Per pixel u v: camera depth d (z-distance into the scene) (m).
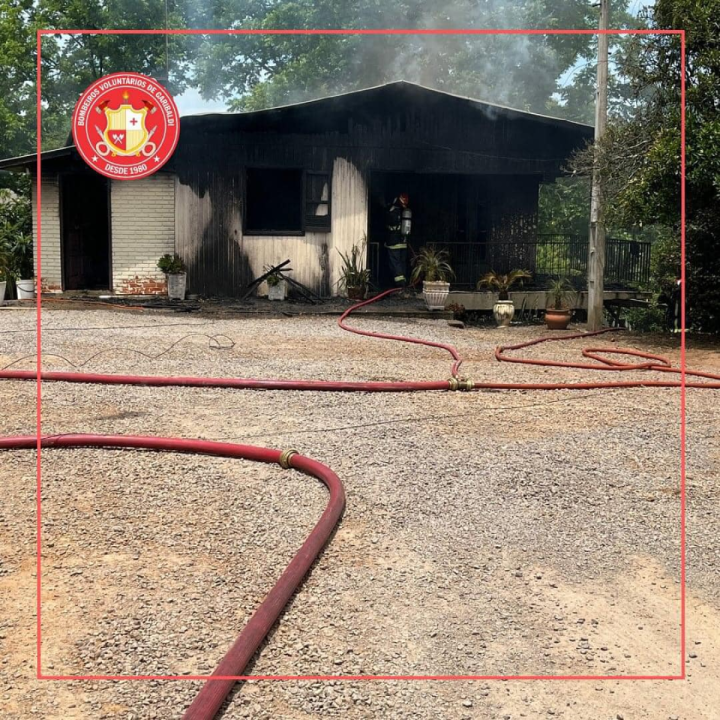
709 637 3.48
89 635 3.32
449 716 2.89
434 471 5.54
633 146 12.60
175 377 8.13
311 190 16.48
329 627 3.44
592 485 5.40
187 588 3.75
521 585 3.90
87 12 28.83
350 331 12.74
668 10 12.31
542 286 17.62
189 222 16.33
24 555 4.05
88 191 18.22
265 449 5.62
